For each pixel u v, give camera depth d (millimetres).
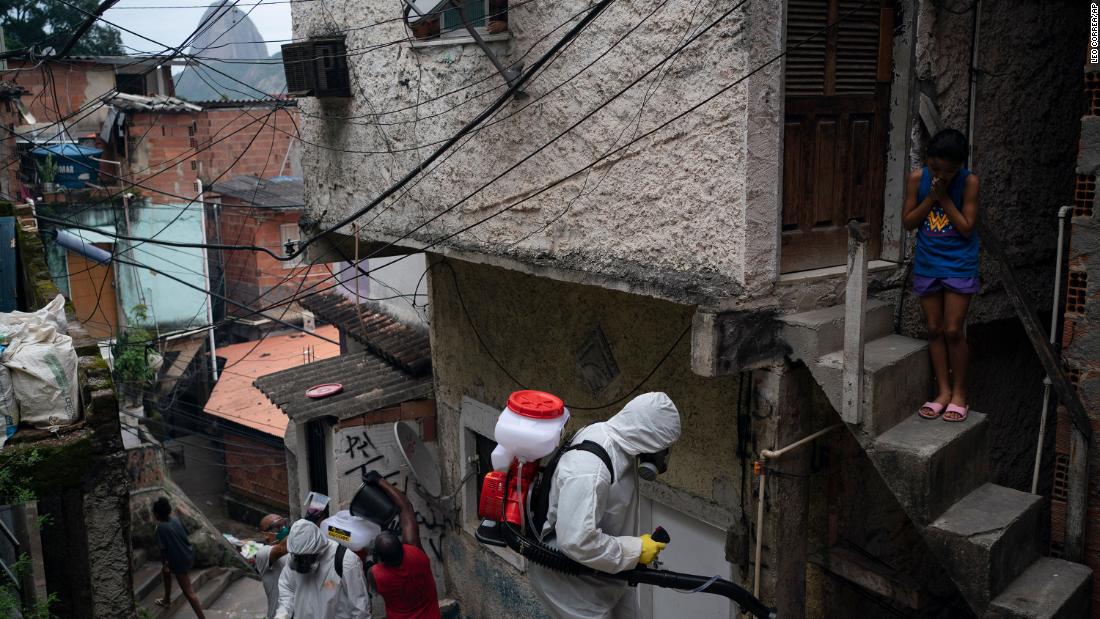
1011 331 6082
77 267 16891
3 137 14664
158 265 17719
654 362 6105
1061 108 5531
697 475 5766
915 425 4371
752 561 5113
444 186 6566
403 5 6473
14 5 22234
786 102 4629
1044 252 5664
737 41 4164
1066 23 5430
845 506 5363
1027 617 3785
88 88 18609
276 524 11602
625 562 3008
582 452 3061
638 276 4977
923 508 4043
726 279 4453
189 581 7730
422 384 9305
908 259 5105
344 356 11172
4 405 4148
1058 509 4582
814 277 4719
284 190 20469
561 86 5309
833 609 5523
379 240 7488
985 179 5215
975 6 4980
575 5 5109
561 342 7070
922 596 4855
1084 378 4395
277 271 20156
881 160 5098
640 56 4730
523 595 7863
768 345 4574
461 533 8914
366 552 5957
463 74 6129
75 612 4410
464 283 8359
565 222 5469
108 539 4316
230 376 18062
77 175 16922
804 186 4781
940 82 4949
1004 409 6219
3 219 6441
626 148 4930
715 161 4398
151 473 8852
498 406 8039
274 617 5758
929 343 4551
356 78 7422
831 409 5102
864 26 4836
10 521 5344
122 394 15984
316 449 10562
